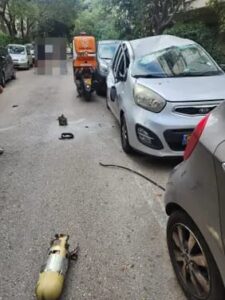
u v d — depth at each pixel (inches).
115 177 202.5
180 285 114.6
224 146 90.4
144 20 936.3
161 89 210.5
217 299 95.7
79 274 123.0
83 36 504.1
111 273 123.3
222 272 89.2
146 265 126.6
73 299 112.3
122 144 248.5
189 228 105.3
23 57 983.0
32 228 151.9
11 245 140.2
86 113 377.4
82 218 159.2
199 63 252.1
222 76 236.4
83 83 448.1
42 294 107.3
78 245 138.9
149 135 205.2
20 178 204.1
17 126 326.3
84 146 260.2
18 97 504.4
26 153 247.1
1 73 609.6
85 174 207.6
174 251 117.0
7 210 167.9
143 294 113.5
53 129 311.7
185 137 198.8
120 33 1104.2
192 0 859.4
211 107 199.8
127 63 264.1
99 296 113.3
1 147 261.9
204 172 96.0
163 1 882.1
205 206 94.5
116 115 283.7
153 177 201.6
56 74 838.5
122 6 967.0
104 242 140.9
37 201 175.9
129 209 166.2
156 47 268.5
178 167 115.6
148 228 149.8
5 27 1547.7
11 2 1438.2
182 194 105.9
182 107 200.1
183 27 747.4
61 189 188.5
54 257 120.1
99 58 488.4
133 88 225.5
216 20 729.6
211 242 92.4
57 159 233.6
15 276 122.8
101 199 176.6
